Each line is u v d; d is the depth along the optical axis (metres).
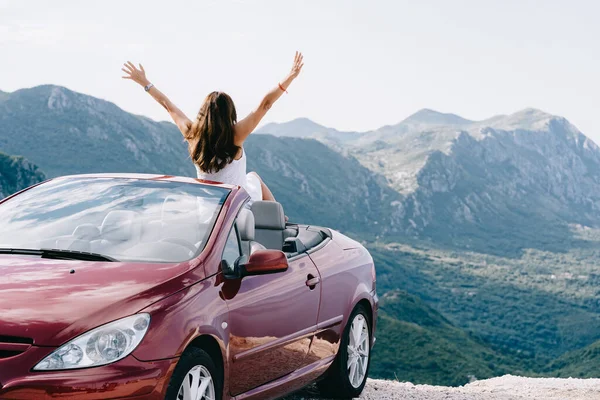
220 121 5.23
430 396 6.79
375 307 6.15
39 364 3.17
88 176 4.89
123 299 3.47
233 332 4.03
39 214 4.41
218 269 4.08
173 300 3.62
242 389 4.27
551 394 8.55
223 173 5.38
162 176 4.90
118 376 3.25
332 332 5.40
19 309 3.32
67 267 3.77
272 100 5.30
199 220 4.34
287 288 4.68
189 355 3.61
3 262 3.83
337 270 5.52
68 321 3.29
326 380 5.72
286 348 4.70
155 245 4.09
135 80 5.84
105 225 4.25
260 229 5.05
